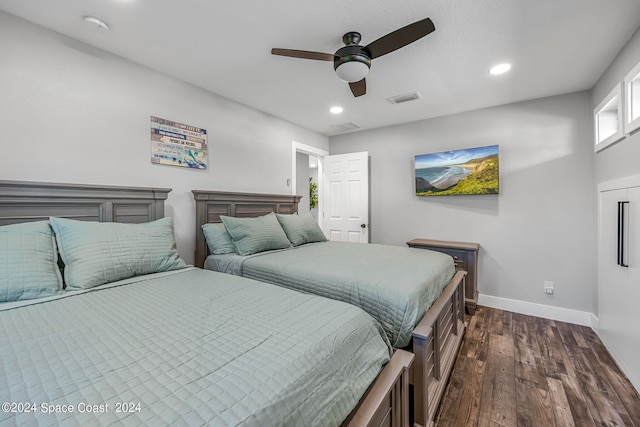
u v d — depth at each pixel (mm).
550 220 2869
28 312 1136
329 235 4254
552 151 2842
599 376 1897
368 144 4070
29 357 799
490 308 3166
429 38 1843
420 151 3637
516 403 1657
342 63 1769
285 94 2783
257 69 2281
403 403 1223
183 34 1815
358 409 938
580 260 2738
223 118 2828
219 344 882
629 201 1878
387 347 1246
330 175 4262
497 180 3092
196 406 611
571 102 2746
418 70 2279
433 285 1734
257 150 3207
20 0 1491
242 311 1160
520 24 1699
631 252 1858
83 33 1797
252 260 2154
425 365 1371
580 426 1481
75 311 1150
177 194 2459
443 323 1847
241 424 582
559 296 2840
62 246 1544
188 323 1039
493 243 3172
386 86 2590
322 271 1815
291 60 2145
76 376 707
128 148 2127
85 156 1907
